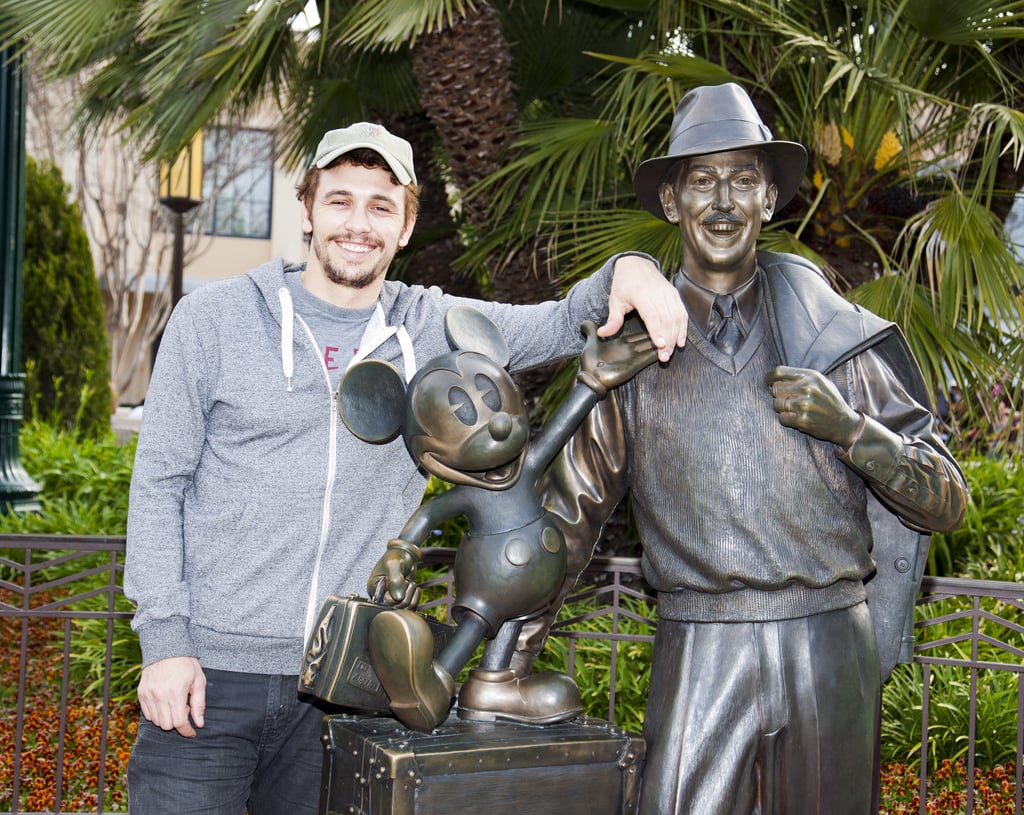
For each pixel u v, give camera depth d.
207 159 15.23
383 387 1.62
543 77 5.06
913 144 4.00
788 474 1.59
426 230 5.28
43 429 7.45
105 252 14.59
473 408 1.55
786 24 3.64
